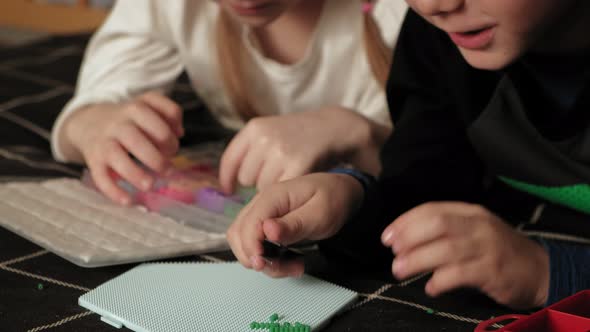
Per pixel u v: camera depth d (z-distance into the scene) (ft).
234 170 2.54
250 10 2.56
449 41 2.42
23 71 4.49
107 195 2.56
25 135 3.52
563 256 1.87
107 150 2.63
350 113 2.78
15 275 1.98
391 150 2.50
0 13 6.96
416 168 2.42
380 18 3.37
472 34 1.77
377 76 3.28
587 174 2.25
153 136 2.67
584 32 2.01
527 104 2.26
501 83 2.24
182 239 2.23
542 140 2.27
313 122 2.63
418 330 1.72
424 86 2.53
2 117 3.68
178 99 4.31
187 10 3.54
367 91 3.45
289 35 3.37
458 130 2.52
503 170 2.53
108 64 3.46
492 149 2.42
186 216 2.44
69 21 6.66
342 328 1.72
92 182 2.73
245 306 1.78
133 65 3.47
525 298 1.82
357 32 3.34
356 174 2.21
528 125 2.26
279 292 1.86
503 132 2.34
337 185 2.03
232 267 2.04
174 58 3.66
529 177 2.46
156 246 2.14
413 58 2.57
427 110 2.52
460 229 1.80
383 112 3.35
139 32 3.53
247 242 1.80
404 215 1.88
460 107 2.42
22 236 2.25
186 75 4.70
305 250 2.24
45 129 3.62
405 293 1.94
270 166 2.46
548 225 2.51
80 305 1.80
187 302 1.79
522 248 1.86
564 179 2.37
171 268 2.03
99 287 1.88
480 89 2.36
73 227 2.28
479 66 1.84
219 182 2.74
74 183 2.74
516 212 2.64
